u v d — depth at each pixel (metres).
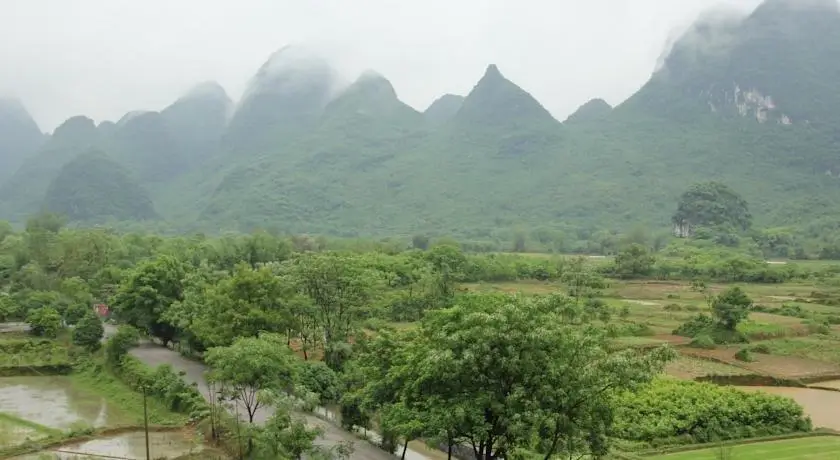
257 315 51.94
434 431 25.69
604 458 34.97
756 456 36.81
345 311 59.59
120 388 55.97
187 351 64.88
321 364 47.66
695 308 93.44
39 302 80.25
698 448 38.84
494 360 23.50
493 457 25.75
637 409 42.41
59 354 66.62
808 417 44.62
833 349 68.44
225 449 38.97
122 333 61.88
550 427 22.38
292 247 128.62
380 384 34.69
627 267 133.25
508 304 24.69
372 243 152.12
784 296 105.94
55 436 42.69
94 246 107.62
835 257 172.00
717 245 179.00
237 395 39.41
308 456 33.56
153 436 42.97
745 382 57.22
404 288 91.12
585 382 22.34
